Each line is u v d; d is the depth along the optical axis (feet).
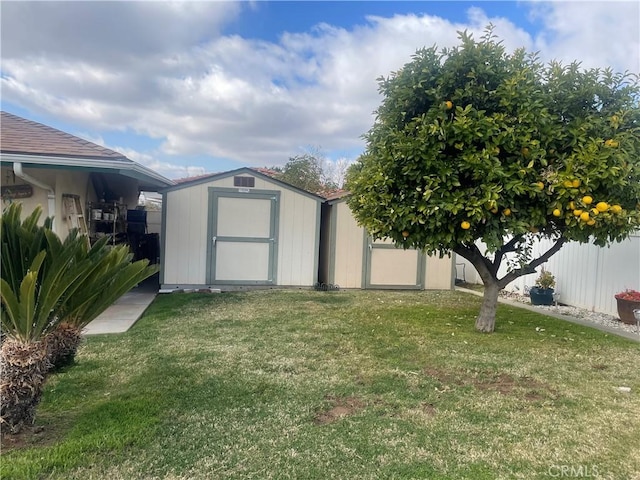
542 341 18.56
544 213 16.55
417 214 16.70
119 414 10.53
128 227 37.27
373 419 10.73
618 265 25.35
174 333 18.69
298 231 32.96
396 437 9.84
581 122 16.03
